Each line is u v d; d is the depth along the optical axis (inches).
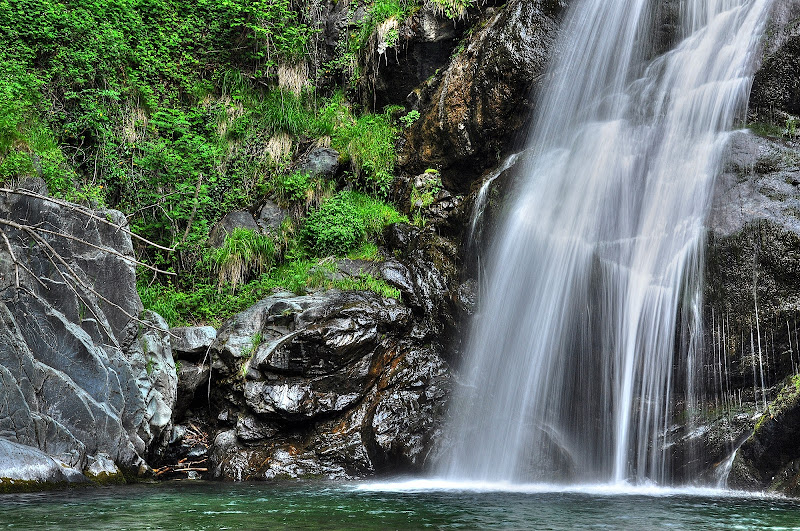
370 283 514.9
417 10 637.9
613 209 422.6
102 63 580.1
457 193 588.7
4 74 531.8
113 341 419.5
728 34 424.5
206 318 538.3
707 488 333.4
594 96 491.8
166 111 612.4
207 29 656.4
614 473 366.6
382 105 669.9
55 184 462.0
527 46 538.6
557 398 400.8
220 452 434.9
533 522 235.1
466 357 464.8
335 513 258.1
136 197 570.9
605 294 394.6
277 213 596.7
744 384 343.9
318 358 446.9
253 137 627.8
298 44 677.9
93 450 386.3
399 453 414.9
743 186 366.6
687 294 363.3
